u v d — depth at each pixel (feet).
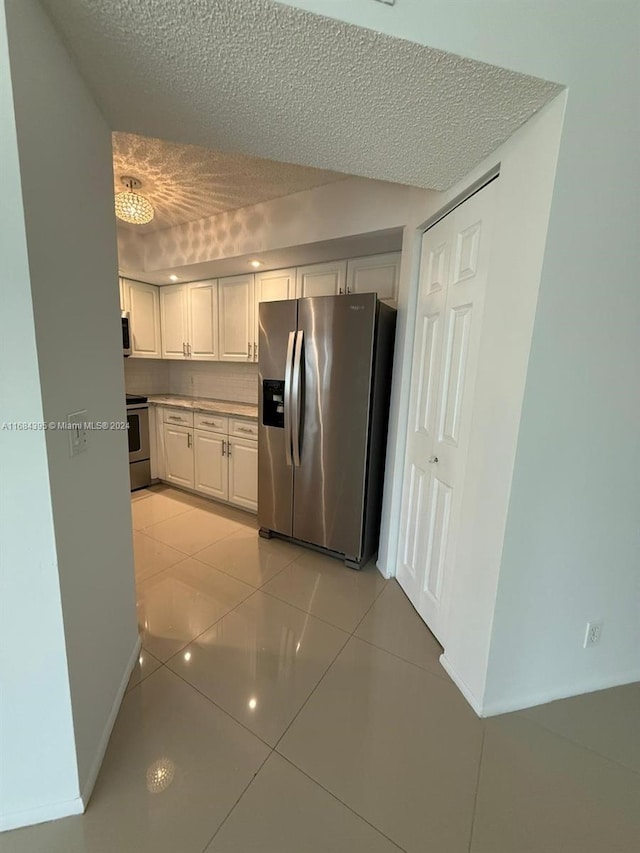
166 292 12.17
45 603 3.07
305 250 8.19
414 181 4.95
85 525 3.57
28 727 3.18
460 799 3.56
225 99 3.59
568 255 3.57
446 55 2.96
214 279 11.03
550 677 4.64
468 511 4.68
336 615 6.23
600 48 3.26
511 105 3.47
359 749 4.00
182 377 13.76
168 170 6.91
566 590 4.42
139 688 4.69
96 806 3.42
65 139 3.10
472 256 4.79
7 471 2.81
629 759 4.00
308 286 9.30
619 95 3.38
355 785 3.65
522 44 3.08
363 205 7.00
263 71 3.20
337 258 8.75
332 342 7.26
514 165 3.89
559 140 3.32
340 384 7.30
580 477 4.13
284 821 3.34
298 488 8.14
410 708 4.53
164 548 8.42
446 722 4.35
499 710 4.49
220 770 3.75
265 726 4.24
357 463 7.38
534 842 3.25
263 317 8.07
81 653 3.47
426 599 6.01
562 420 3.93
